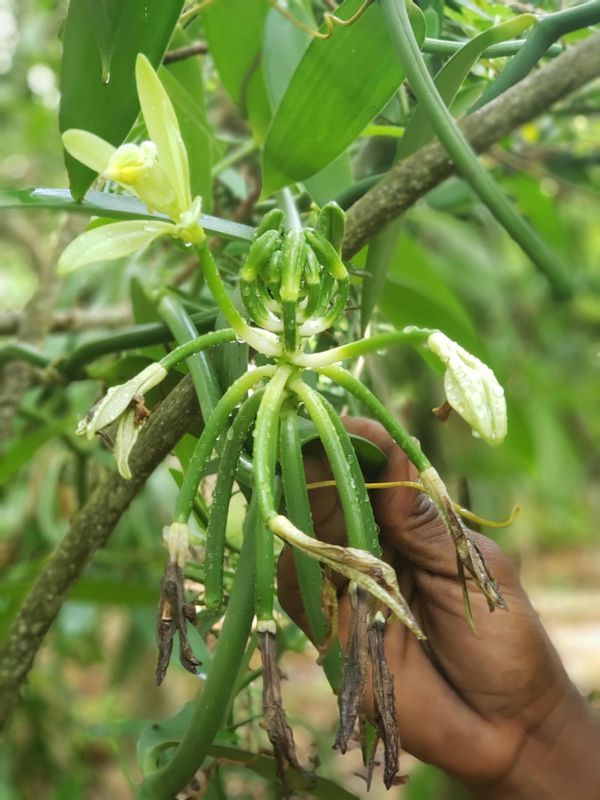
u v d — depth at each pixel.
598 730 0.40
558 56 0.37
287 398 0.28
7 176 1.40
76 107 0.34
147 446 0.37
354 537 0.26
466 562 0.26
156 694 1.18
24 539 0.89
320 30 0.38
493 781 0.40
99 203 0.35
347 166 0.46
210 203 0.52
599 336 1.62
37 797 0.92
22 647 0.44
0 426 0.63
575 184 0.76
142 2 0.32
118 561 0.75
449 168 0.36
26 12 1.09
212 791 0.48
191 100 0.50
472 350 0.60
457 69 0.37
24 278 1.78
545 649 0.40
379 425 0.37
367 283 0.44
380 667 0.26
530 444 0.69
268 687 0.25
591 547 2.97
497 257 1.31
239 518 0.51
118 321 0.78
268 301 0.26
